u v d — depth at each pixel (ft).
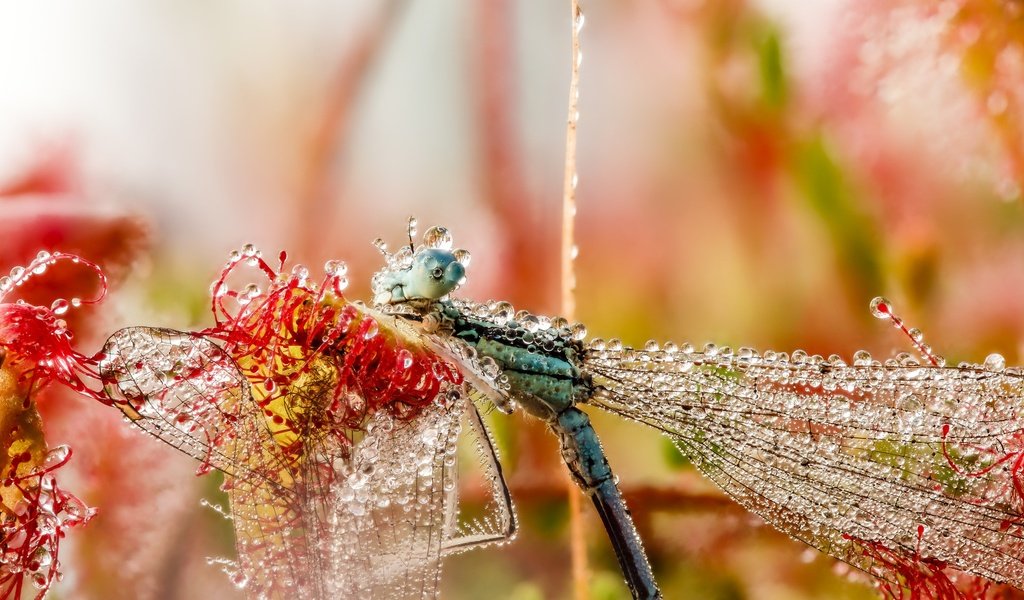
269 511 0.48
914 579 0.50
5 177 0.57
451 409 0.49
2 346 0.48
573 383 0.50
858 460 0.50
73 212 0.55
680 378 0.51
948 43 0.59
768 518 0.51
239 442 0.48
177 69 0.59
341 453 0.48
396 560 0.49
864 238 0.59
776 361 0.51
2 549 0.48
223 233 0.59
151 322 0.56
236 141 0.59
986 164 0.59
